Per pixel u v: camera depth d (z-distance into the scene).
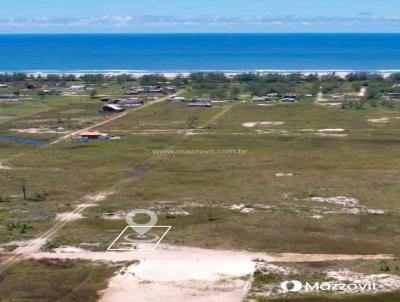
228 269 60.12
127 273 59.56
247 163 109.12
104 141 130.12
